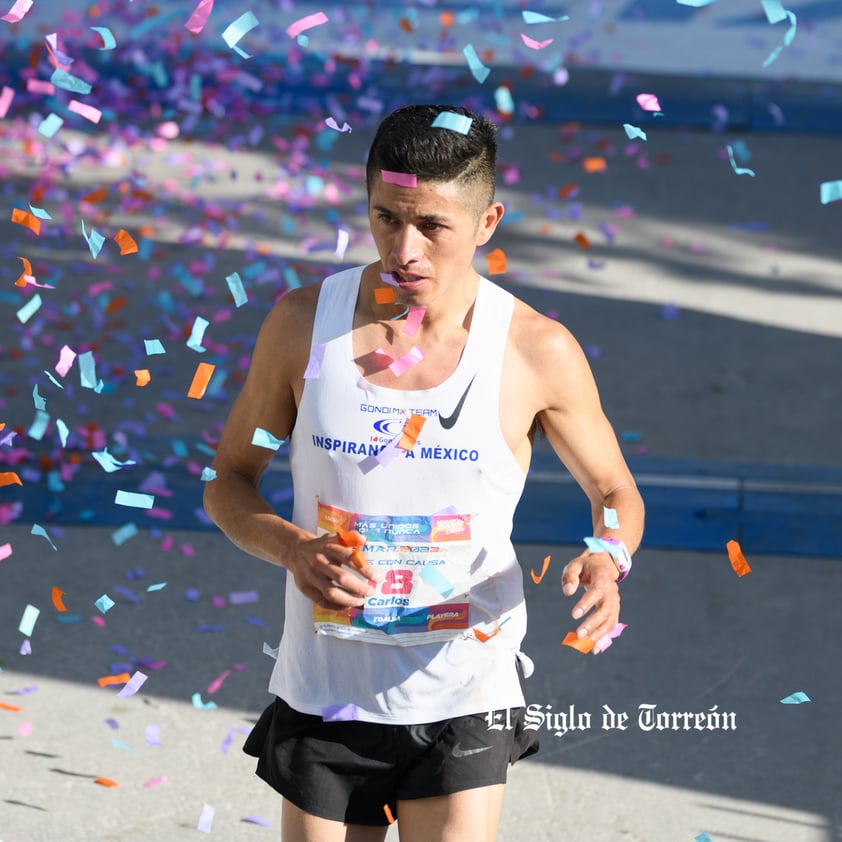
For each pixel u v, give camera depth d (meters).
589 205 32.38
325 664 9.31
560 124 37.97
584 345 25.31
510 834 13.53
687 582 18.70
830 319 27.09
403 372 8.98
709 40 44.97
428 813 9.37
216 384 16.59
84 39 40.25
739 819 13.86
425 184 8.30
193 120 35.84
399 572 9.12
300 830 9.48
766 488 19.98
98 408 22.16
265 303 26.59
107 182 32.34
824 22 47.22
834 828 13.75
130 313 25.81
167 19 42.28
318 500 9.23
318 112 37.72
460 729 9.29
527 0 47.84
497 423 9.05
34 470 20.23
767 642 17.25
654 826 13.71
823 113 38.28
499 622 9.41
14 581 18.12
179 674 16.22
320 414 9.05
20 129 35.34
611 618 8.79
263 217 30.77
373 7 46.09
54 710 15.40
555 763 14.75
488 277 28.06
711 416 22.80
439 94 38.59
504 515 9.30
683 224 31.64
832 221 32.22
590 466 9.67
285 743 9.48
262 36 42.28
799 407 23.30
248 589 18.23
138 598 17.86
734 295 28.03
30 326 24.91
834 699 16.06
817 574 19.06
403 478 9.03
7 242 28.64
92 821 13.55
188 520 19.89
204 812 12.98
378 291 8.95
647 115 38.09
